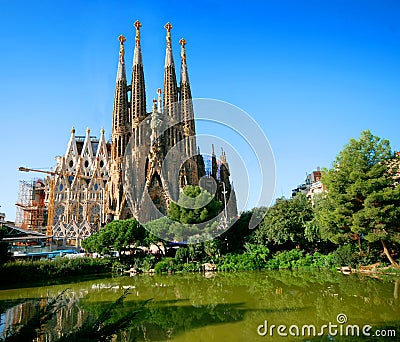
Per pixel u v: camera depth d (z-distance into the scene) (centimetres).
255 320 2017
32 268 4281
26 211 13638
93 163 13475
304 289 3161
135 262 5612
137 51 11300
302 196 6425
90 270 5222
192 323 1991
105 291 3381
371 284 3284
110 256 6084
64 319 2116
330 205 5075
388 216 4006
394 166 4438
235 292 3147
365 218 4084
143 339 1688
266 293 3017
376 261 4519
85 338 895
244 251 5972
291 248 6209
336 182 4472
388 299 2531
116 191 10231
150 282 4138
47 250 7200
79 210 12138
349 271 4494
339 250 4834
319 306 2366
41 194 14550
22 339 914
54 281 4353
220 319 2073
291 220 5816
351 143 4512
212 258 5631
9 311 2448
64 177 12456
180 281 4191
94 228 10194
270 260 5644
